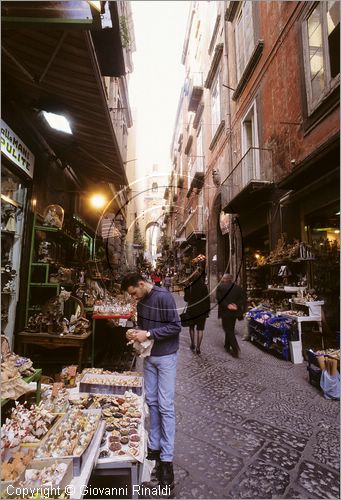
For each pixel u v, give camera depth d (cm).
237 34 1066
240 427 290
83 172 689
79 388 267
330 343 515
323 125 565
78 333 403
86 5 192
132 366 468
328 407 334
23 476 149
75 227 670
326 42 555
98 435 189
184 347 601
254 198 830
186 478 218
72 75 304
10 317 407
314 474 222
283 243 669
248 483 212
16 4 189
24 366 235
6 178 389
